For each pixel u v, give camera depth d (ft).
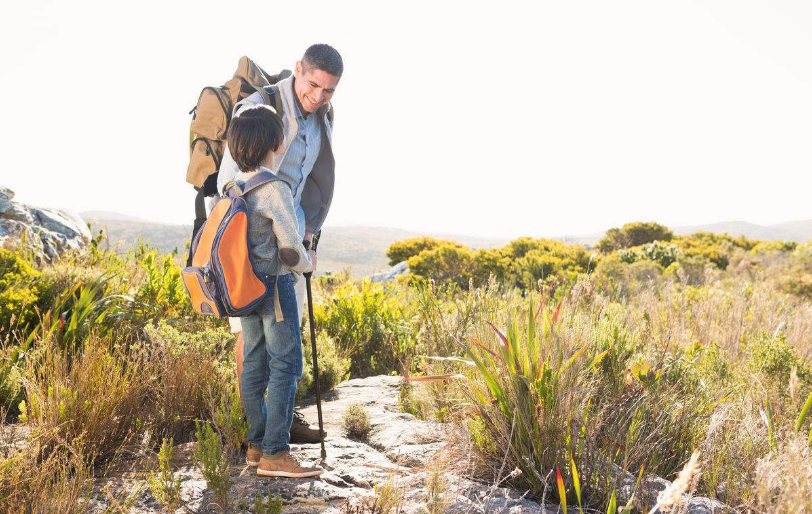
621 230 101.91
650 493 8.34
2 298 15.20
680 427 10.34
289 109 10.02
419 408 14.07
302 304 10.78
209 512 8.00
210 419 11.72
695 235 105.60
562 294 19.84
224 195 8.96
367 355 22.43
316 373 10.31
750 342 17.53
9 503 7.21
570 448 8.56
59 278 17.87
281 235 8.57
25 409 10.07
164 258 21.11
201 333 14.73
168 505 7.69
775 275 54.54
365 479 9.34
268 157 8.73
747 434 10.03
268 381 9.70
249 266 8.43
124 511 7.62
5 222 24.31
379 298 24.27
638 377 11.38
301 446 11.14
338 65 9.71
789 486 6.75
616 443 9.18
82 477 8.02
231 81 10.12
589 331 12.39
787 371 13.12
